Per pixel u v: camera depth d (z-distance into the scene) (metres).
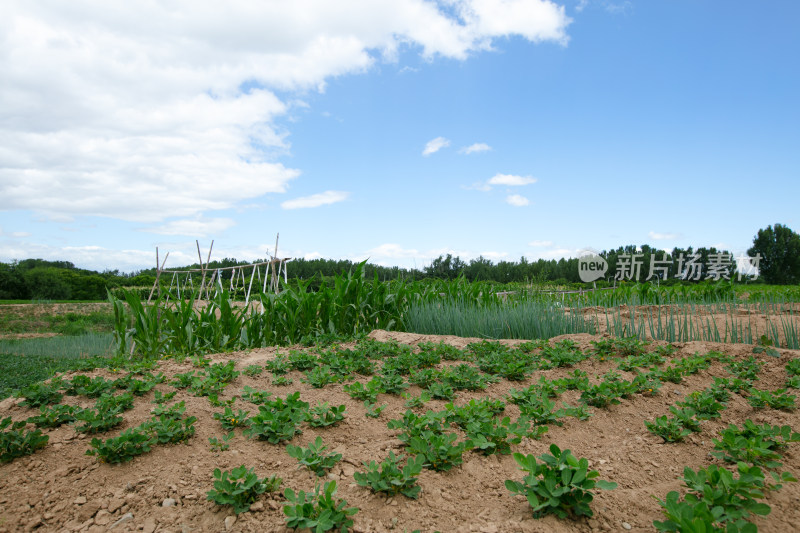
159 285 7.95
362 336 6.58
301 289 7.19
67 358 11.17
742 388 3.96
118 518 2.17
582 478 2.04
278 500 2.26
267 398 3.56
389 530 2.04
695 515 1.85
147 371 4.46
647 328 6.66
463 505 2.24
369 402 3.59
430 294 8.49
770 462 2.52
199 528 2.09
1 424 2.71
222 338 6.81
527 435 2.95
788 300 9.16
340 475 2.50
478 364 4.70
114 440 2.62
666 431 3.09
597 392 3.66
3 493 2.34
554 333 6.64
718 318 7.08
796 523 2.01
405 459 2.66
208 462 2.63
